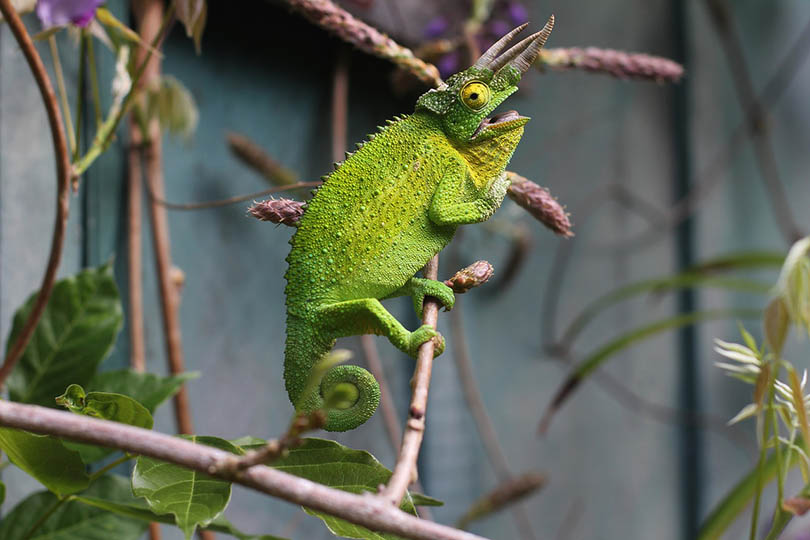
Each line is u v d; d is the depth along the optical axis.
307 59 1.80
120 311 1.24
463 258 2.11
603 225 2.53
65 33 1.36
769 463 1.26
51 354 1.22
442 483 1.99
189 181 1.55
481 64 1.13
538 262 2.34
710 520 1.29
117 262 1.39
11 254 1.33
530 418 2.28
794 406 1.14
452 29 1.75
